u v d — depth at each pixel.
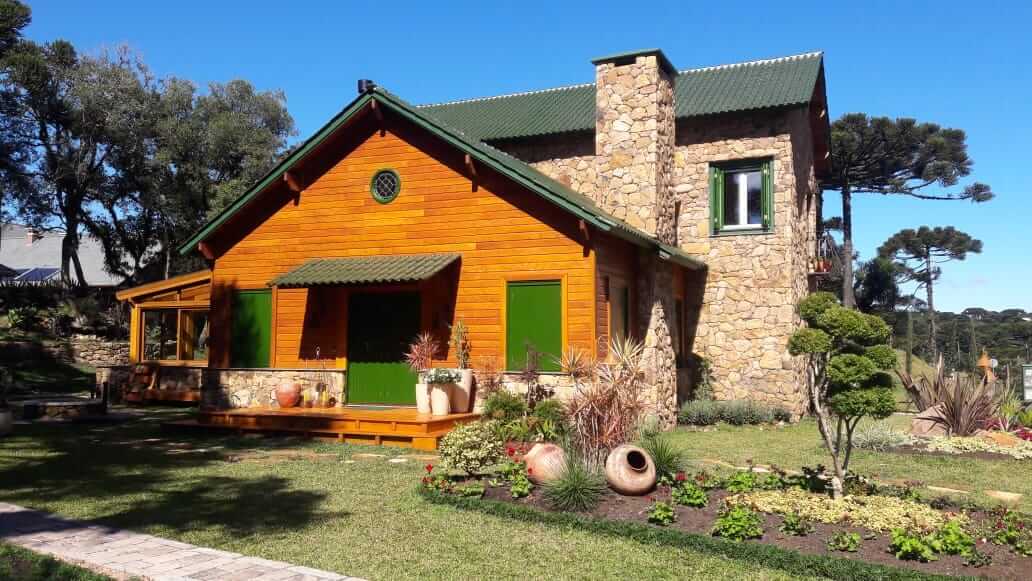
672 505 8.53
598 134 17.92
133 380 23.00
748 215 20.89
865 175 38.78
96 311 35.69
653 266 16.88
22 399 23.41
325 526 8.19
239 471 11.33
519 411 13.77
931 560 6.64
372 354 16.39
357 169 16.83
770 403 19.84
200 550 7.16
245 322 17.55
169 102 39.81
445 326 15.62
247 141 41.06
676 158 21.44
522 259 15.06
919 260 45.41
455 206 15.80
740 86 21.59
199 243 17.64
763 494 8.79
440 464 11.17
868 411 8.32
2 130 35.44
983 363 20.06
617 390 10.04
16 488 10.20
